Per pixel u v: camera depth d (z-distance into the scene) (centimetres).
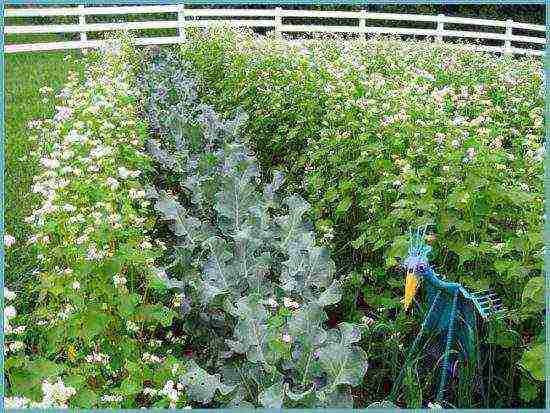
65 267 536
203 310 547
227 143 912
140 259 503
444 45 1992
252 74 1222
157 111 1135
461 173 588
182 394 424
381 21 3491
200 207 733
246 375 460
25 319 487
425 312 541
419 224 557
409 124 700
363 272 649
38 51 2419
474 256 532
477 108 884
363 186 720
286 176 920
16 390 357
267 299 533
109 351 471
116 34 2355
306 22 3522
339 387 416
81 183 600
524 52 2989
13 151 1131
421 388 492
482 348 501
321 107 903
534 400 479
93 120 797
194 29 2473
